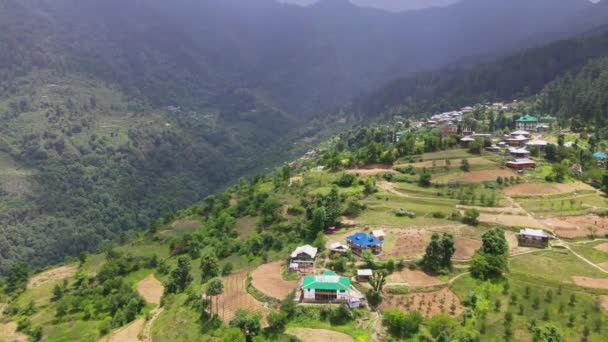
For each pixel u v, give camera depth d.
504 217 113.31
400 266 90.25
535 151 161.75
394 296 80.06
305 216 131.62
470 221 111.69
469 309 74.06
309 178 170.88
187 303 95.38
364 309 78.12
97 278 138.12
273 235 125.06
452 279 84.50
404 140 184.50
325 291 80.69
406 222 115.50
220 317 83.31
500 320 70.31
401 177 151.38
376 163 174.75
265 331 75.06
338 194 138.88
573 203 117.19
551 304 73.12
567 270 84.75
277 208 143.38
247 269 108.44
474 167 151.38
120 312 106.56
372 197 136.12
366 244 98.25
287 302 79.88
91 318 112.31
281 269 100.94
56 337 104.12
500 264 83.25
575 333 65.31
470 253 94.44
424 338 68.69
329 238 111.12
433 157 168.38
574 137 182.12
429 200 130.50
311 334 72.69
